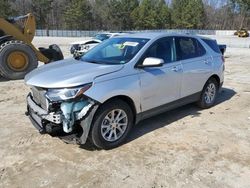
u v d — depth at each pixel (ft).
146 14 284.61
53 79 14.03
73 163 13.53
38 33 194.29
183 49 18.71
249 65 45.29
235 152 14.67
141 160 13.80
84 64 15.98
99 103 13.74
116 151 14.65
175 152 14.58
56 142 15.60
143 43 16.55
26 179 12.32
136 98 15.33
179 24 296.10
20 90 27.27
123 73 14.85
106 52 17.19
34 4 263.90
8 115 19.93
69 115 13.29
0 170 12.96
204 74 20.02
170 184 12.00
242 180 12.32
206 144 15.49
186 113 20.25
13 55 32.32
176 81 17.67
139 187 11.79
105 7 290.15
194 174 12.71
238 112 20.75
